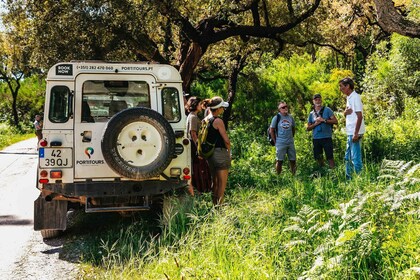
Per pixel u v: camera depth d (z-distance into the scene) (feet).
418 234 15.05
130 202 25.22
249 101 96.27
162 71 25.99
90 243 23.84
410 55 78.07
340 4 90.12
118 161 22.88
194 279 16.10
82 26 48.29
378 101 78.95
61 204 25.12
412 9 74.90
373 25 104.83
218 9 50.14
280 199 23.79
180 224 22.45
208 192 26.78
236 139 59.93
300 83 96.32
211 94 104.73
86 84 25.05
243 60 83.97
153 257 19.02
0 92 182.91
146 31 51.90
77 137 24.43
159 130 23.26
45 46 51.93
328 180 26.91
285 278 15.17
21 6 54.13
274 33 55.42
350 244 14.78
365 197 17.16
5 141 111.75
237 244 17.43
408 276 12.89
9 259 22.43
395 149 36.73
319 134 35.88
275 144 36.91
